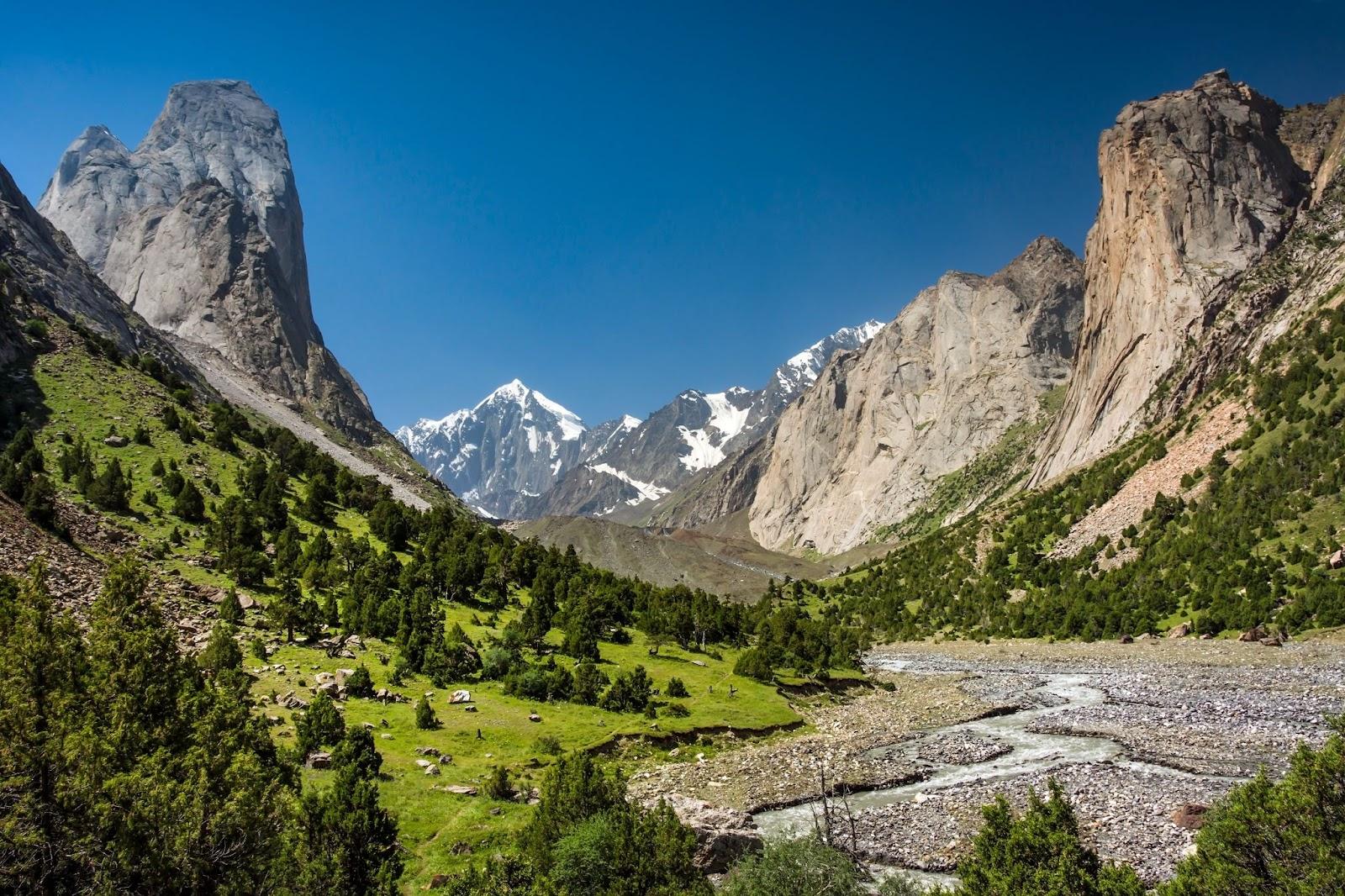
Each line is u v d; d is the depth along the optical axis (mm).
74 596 60906
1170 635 123188
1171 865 36094
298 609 73625
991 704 84062
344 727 48156
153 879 22719
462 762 52000
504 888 31016
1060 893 23656
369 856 31094
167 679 30297
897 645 166250
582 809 33812
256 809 25328
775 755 62594
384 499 143625
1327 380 170625
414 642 73562
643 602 129625
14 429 111250
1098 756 58438
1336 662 89438
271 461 145750
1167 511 168375
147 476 111312
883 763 59625
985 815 27359
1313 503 139625
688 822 38000
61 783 23281
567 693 72188
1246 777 50469
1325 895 21719
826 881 30734
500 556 126250
